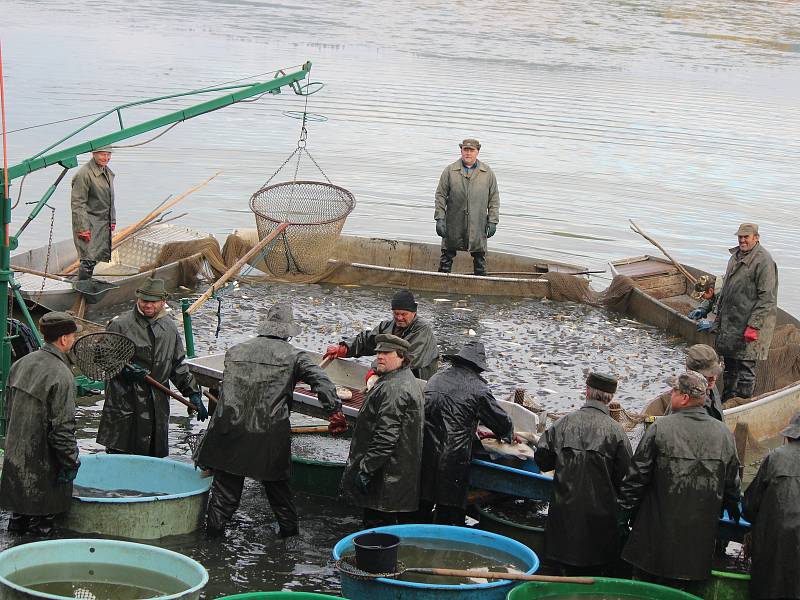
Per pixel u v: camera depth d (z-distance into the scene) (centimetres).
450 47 4875
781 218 2481
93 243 1602
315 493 1046
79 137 2792
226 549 912
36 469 880
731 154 3111
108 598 784
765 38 5581
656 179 2791
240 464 909
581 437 866
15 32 4588
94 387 1275
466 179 1852
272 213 1772
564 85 4075
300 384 1158
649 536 836
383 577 786
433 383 953
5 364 1089
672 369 1525
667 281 1888
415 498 926
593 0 6600
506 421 952
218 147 2847
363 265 1856
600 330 1700
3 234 1089
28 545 794
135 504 899
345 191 1712
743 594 838
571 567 880
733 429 1209
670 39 5381
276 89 1482
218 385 1145
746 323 1356
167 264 1759
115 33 4744
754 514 834
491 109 3553
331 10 5962
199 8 5772
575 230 2317
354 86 3819
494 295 1855
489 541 876
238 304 1703
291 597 756
